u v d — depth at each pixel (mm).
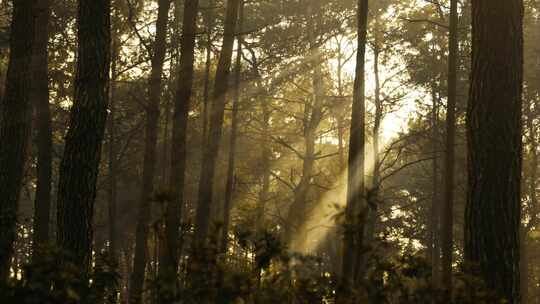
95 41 10914
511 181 8633
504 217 8523
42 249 5723
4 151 12438
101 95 10945
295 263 5465
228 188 27844
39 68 18656
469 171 8797
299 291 5289
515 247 8547
